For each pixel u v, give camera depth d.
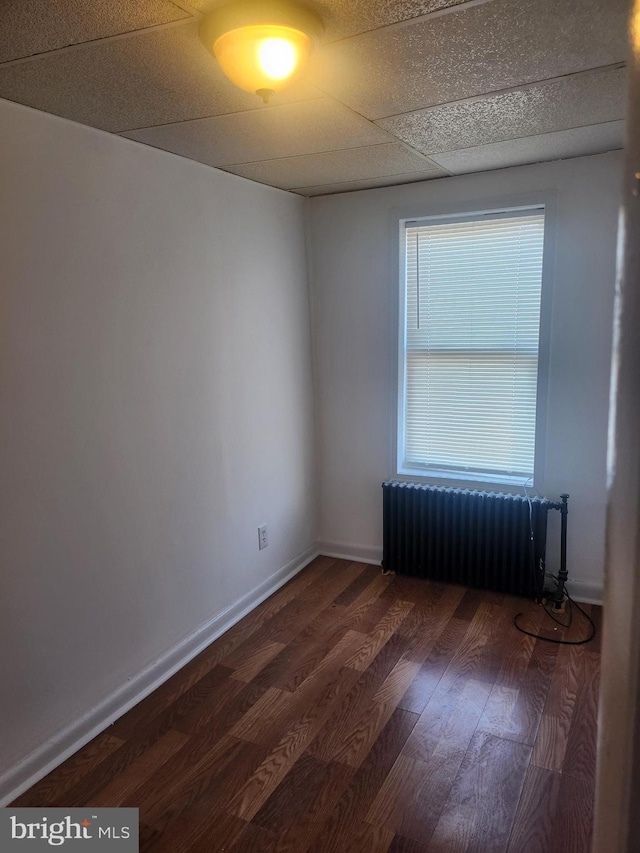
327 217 3.30
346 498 3.59
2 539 1.80
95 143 2.02
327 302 3.40
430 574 3.29
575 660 2.52
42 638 1.95
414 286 3.22
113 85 1.65
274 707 2.29
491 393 3.13
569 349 2.83
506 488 3.09
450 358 3.21
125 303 2.18
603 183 2.63
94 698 2.16
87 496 2.08
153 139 2.16
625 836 0.42
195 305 2.53
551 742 2.05
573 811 1.77
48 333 1.90
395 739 2.10
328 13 1.31
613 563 0.43
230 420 2.81
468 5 1.29
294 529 3.43
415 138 2.25
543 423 2.95
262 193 2.95
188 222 2.46
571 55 1.55
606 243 2.68
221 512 2.79
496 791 1.85
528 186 2.78
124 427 2.21
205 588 2.71
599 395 2.80
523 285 2.95
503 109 1.96
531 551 2.98
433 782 1.90
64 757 2.04
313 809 1.81
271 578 3.22
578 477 2.92
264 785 1.91
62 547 2.00
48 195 1.87
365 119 2.01
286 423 3.28
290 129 2.08
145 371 2.29
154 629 2.43
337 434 3.53
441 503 3.17
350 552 3.63
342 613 2.98
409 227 3.17
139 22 1.30
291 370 3.29
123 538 2.25
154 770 1.98
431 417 3.32
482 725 2.15
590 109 1.97
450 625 2.84
